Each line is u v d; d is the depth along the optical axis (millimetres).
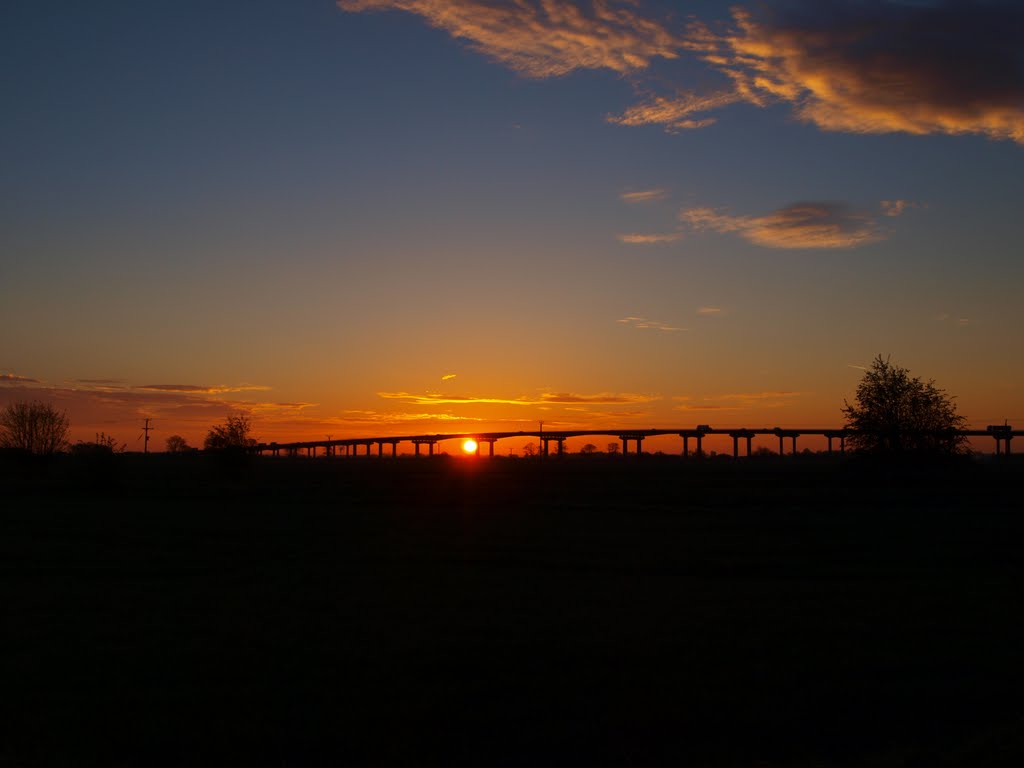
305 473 118438
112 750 13406
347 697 16125
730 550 38344
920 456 86875
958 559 35844
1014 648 20031
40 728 14305
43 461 107062
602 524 50344
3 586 28359
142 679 17297
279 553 37156
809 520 52594
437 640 20531
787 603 25719
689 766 12906
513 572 31984
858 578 31250
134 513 57281
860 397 89562
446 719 14891
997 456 153125
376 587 28344
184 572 31625
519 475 109875
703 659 18875
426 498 72375
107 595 26562
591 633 21391
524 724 14672
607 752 13453
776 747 13695
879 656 19219
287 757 13211
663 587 28719
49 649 19609
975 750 12078
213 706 15531
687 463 150000
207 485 89125
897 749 13359
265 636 20891
